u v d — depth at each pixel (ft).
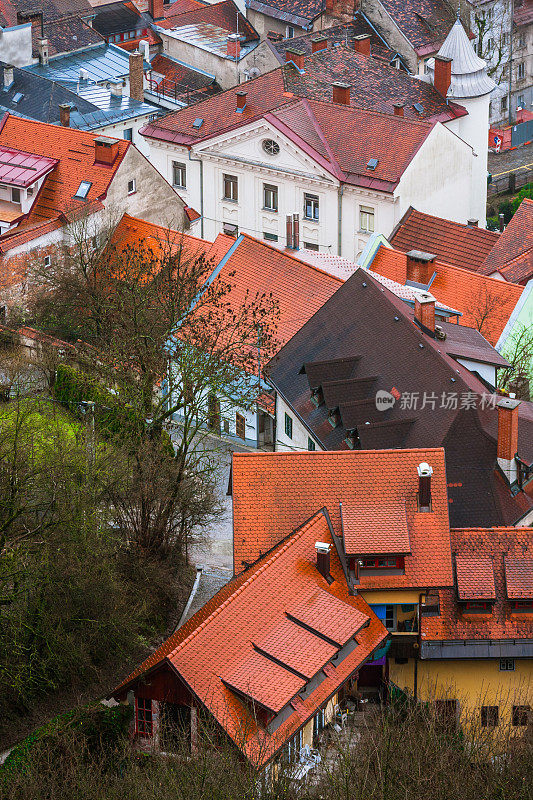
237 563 340.59
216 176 592.19
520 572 338.13
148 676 302.45
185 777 269.23
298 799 270.87
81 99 629.92
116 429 390.63
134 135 645.92
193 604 371.35
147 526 370.94
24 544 325.42
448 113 606.55
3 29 652.89
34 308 469.57
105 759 295.69
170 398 410.52
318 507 344.69
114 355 395.55
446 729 303.89
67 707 326.44
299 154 561.43
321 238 576.20
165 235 507.71
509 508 364.58
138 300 403.13
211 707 289.94
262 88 599.57
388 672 336.90
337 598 322.75
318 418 404.16
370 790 265.75
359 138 564.30
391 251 512.22
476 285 483.92
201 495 383.04
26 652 328.08
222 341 450.71
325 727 313.32
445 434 370.32
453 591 338.34
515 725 335.26
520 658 333.42
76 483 344.49
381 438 377.30
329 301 428.15
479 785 272.92
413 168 554.05
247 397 416.46
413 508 343.87
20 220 516.32
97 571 338.34
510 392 435.94
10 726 318.45
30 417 360.48
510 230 537.65
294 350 428.15
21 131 542.16
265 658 303.48
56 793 275.59
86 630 334.24
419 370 387.96
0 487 324.60
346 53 629.92
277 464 347.97
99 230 520.01
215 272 478.59
